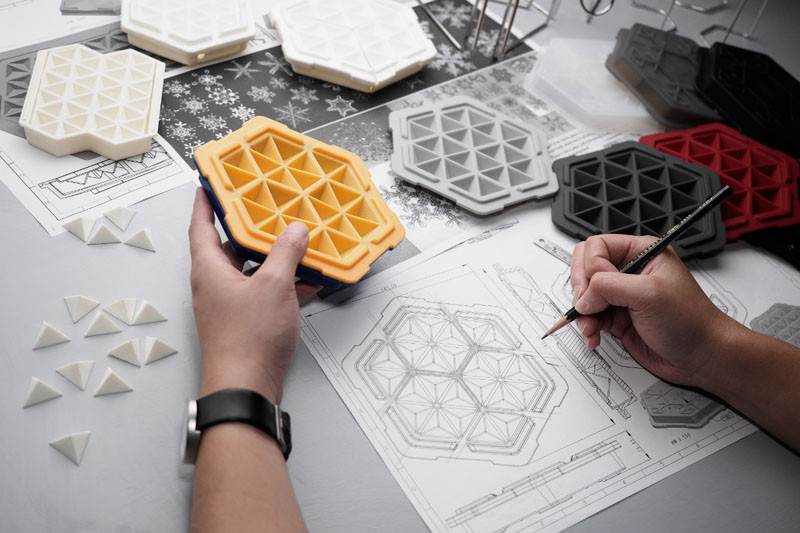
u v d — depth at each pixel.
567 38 1.07
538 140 0.91
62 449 0.58
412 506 0.59
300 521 0.52
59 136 0.77
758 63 1.03
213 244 0.65
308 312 0.70
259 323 0.58
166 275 0.71
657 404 0.70
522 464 0.63
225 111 0.88
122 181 0.78
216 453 0.51
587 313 0.70
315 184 0.73
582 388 0.70
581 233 0.81
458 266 0.77
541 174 0.86
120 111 0.81
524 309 0.75
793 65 1.10
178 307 0.69
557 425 0.66
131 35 0.90
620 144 0.90
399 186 0.84
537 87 1.01
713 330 0.67
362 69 0.91
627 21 1.14
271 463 0.53
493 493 0.61
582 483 0.63
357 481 0.60
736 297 0.80
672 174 0.88
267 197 0.70
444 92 0.97
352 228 0.71
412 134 0.88
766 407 0.67
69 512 0.55
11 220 0.72
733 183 0.89
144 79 0.85
